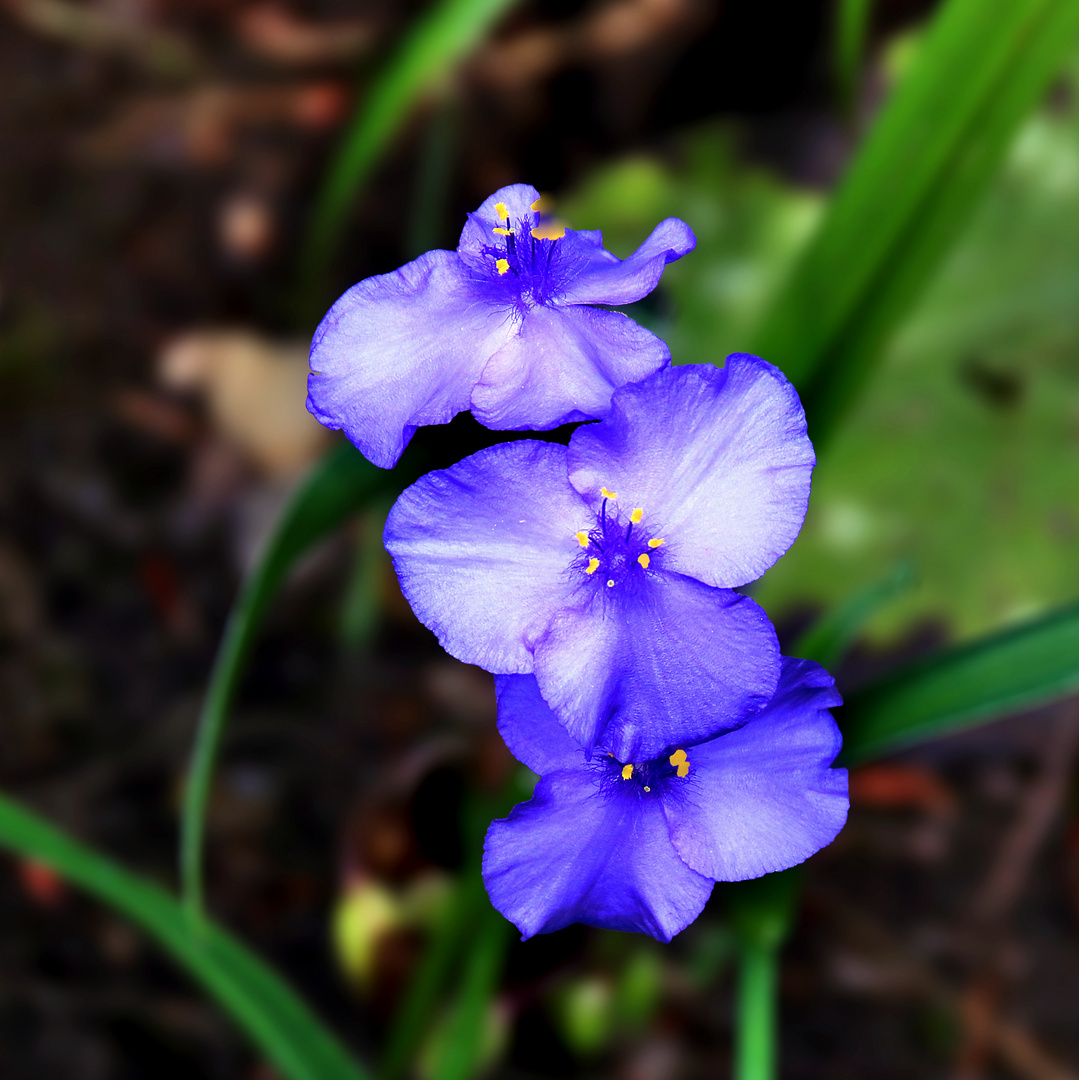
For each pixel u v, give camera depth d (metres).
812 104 0.48
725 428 0.21
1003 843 0.40
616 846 0.22
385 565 0.43
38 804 0.39
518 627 0.21
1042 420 0.42
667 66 0.53
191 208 0.51
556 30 0.53
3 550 0.44
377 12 0.54
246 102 0.53
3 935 0.36
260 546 0.44
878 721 0.26
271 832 0.39
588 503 0.21
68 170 0.51
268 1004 0.28
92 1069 0.35
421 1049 0.34
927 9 0.51
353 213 0.50
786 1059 0.36
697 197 0.46
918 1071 0.36
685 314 0.44
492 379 0.22
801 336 0.28
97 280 0.49
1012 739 0.40
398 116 0.39
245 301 0.49
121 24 0.54
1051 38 0.26
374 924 0.34
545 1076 0.35
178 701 0.41
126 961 0.36
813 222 0.44
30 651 0.42
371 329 0.22
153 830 0.39
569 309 0.22
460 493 0.21
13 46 0.54
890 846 0.40
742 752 0.22
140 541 0.44
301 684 0.42
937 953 0.38
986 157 0.27
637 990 0.35
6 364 0.47
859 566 0.41
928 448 0.42
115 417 0.47
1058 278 0.43
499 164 0.52
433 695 0.42
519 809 0.21
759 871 0.22
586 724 0.21
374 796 0.34
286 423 0.46
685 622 0.21
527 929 0.21
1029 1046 0.36
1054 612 0.26
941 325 0.43
